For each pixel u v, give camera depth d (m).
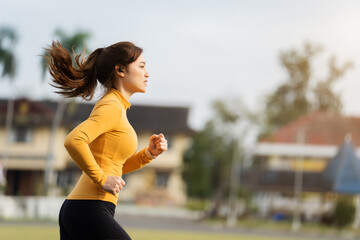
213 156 68.81
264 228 52.31
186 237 31.72
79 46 48.06
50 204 43.22
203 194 73.69
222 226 51.78
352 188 58.09
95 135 5.02
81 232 5.10
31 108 69.88
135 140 5.34
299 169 63.19
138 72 5.38
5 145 68.12
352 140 70.38
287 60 105.81
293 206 63.44
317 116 74.06
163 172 76.38
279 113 102.56
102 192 5.14
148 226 42.78
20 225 33.88
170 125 78.00
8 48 51.22
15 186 70.12
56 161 69.38
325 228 54.56
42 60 46.97
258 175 65.19
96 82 5.45
